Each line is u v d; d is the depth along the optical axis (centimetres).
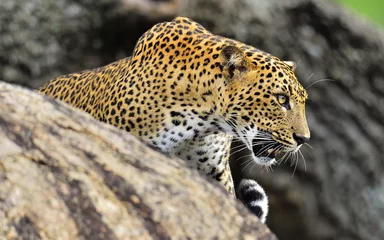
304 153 2430
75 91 1259
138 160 856
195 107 1120
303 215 2412
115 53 2352
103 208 802
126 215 807
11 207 767
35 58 2277
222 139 1177
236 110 1112
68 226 779
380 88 2541
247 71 1112
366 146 2502
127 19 2311
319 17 2495
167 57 1130
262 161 1145
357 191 2486
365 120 2517
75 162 816
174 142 1137
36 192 782
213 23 2347
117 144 859
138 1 2311
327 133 2470
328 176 2450
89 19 2308
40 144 812
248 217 871
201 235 830
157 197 830
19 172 786
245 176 2306
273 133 1115
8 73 2256
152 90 1117
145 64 1137
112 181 821
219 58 1111
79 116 862
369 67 2534
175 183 855
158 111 1116
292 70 1183
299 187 2400
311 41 2477
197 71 1115
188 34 1145
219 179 1194
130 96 1121
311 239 2450
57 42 2292
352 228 2477
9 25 2262
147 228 810
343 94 2508
